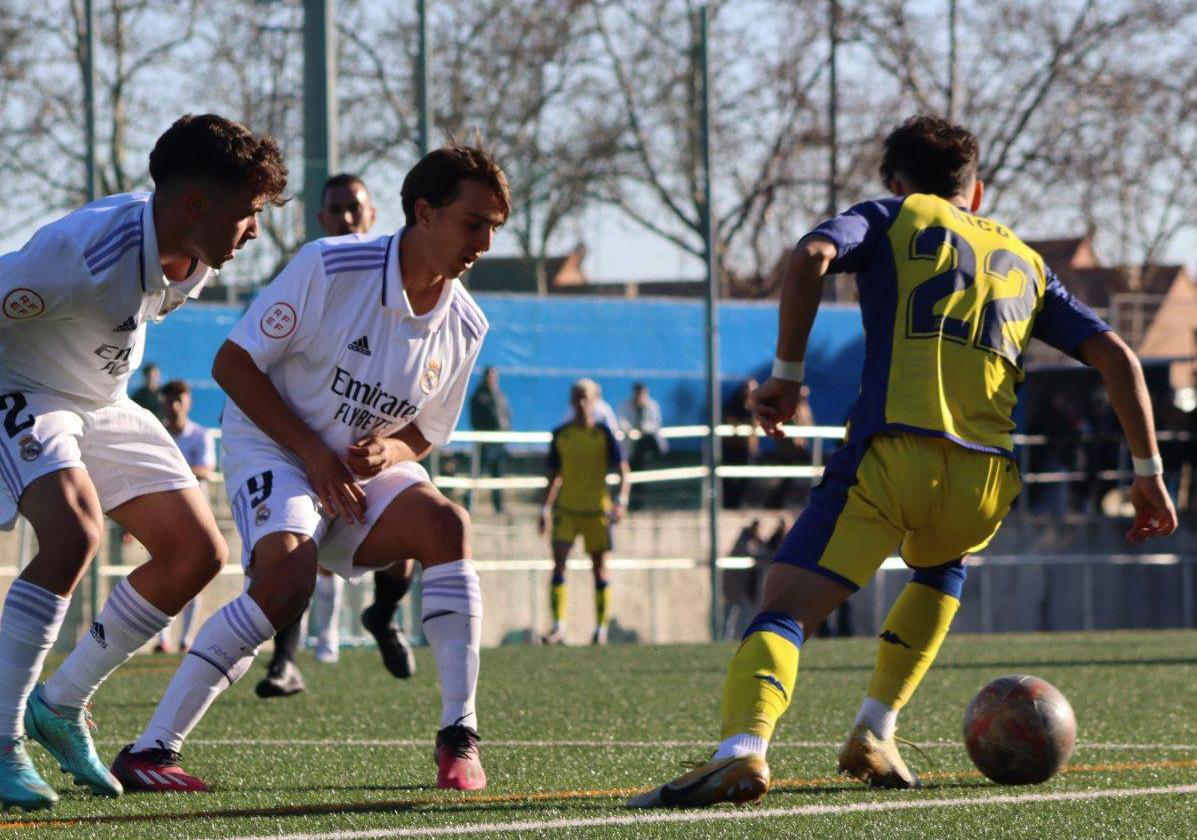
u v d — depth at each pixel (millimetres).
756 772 7227
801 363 7617
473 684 8688
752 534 35500
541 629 32562
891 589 37406
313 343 8508
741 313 38125
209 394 28719
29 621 7484
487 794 8281
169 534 8234
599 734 12008
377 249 8555
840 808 7652
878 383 7727
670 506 35062
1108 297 68625
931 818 7379
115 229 7484
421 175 8461
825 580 7582
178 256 7688
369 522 8773
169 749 8297
